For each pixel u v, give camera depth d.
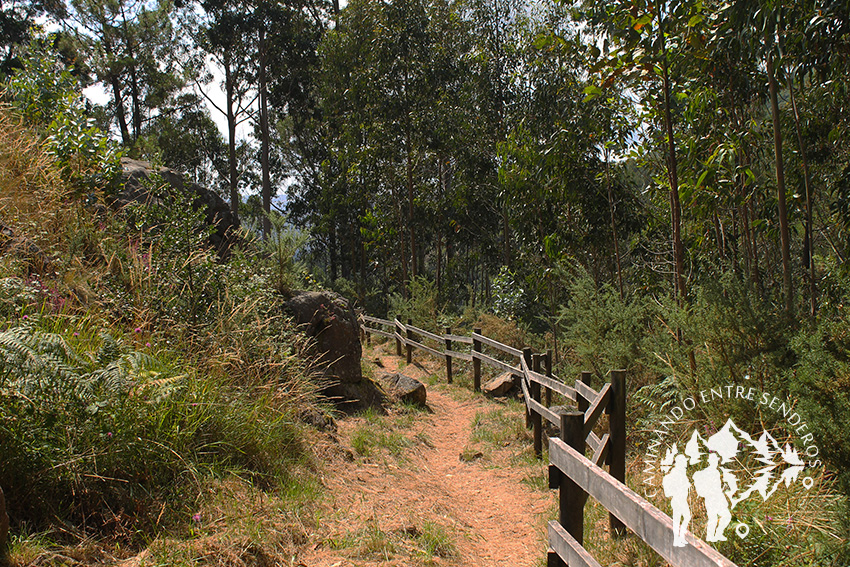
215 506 3.72
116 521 3.28
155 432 3.81
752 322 5.16
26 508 3.10
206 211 9.11
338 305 8.02
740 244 9.93
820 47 7.17
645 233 12.52
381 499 4.90
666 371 5.74
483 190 23.97
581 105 10.67
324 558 3.67
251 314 5.91
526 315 16.03
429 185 25.08
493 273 28.67
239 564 3.27
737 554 3.15
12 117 7.66
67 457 3.23
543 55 16.77
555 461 3.42
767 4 6.08
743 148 8.45
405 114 23.69
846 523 3.03
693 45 6.86
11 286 4.02
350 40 26.16
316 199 35.19
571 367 8.17
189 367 4.67
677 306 5.81
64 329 4.14
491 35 22.78
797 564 2.93
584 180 12.24
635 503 2.35
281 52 33.19
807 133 9.20
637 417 6.35
